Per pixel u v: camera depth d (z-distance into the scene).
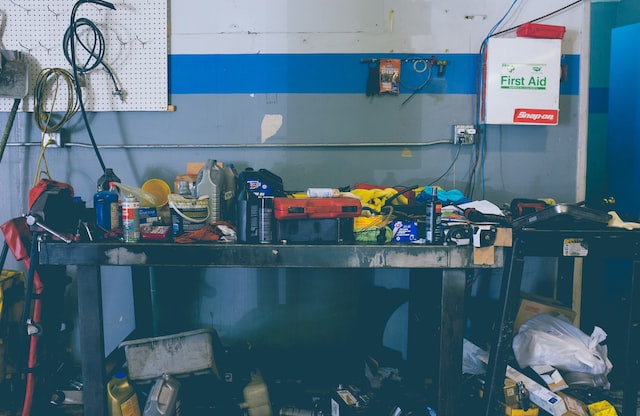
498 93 2.48
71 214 1.99
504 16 2.57
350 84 2.60
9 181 2.63
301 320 2.67
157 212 2.14
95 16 2.55
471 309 2.63
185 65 2.59
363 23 2.57
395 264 1.80
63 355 2.50
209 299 2.66
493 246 1.79
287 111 2.61
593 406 1.99
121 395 1.96
